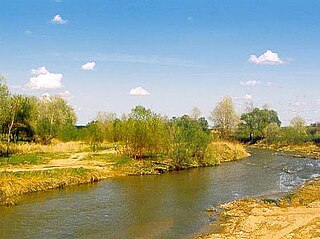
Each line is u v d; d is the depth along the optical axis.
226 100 148.75
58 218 38.84
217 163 89.31
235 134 166.00
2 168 58.19
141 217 39.78
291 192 55.62
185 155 80.50
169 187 57.78
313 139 145.12
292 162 96.94
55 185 55.00
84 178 60.66
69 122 130.38
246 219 38.50
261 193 54.81
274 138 155.00
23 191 50.28
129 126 80.25
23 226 35.81
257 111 167.38
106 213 41.16
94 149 91.94
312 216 39.78
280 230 34.59
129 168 71.69
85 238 32.75
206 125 147.88
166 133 81.06
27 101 95.31
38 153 80.19
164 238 32.94
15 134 88.19
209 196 51.44
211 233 34.34
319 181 66.44
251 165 88.56
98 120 123.94
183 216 40.47
